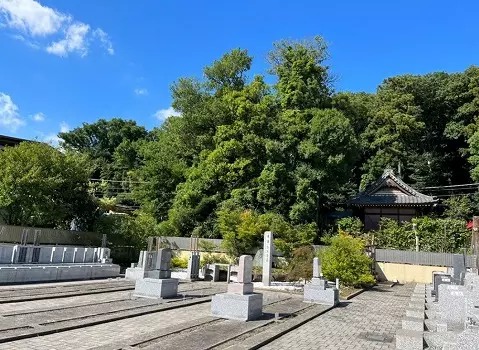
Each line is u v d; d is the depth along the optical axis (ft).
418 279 92.99
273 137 117.08
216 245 106.32
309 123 111.86
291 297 58.13
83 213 95.45
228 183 116.26
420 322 29.40
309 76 120.78
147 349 26.00
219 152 114.01
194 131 130.62
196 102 132.67
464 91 147.23
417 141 154.71
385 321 42.32
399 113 144.87
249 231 93.09
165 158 135.33
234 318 38.09
